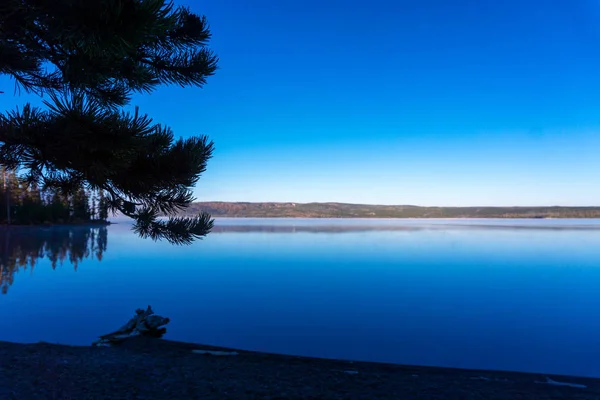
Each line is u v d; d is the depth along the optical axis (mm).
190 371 6117
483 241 74500
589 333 13875
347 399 4848
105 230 105250
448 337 13148
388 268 35156
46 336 12047
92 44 2139
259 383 5512
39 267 33344
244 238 83938
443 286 25312
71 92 2562
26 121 2361
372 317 16328
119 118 2521
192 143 3459
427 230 122750
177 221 3523
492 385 6242
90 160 2539
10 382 4711
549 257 46000
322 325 14703
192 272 31922
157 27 2131
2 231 82875
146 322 12492
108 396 4387
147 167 3234
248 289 23703
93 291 22062
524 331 14117
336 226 164500
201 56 3688
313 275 30531
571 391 6016
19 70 2986
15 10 2186
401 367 8516
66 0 1948
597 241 74625
